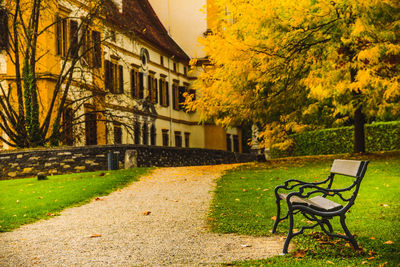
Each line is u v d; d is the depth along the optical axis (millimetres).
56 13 21656
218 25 16625
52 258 5742
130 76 30625
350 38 12875
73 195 11547
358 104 16703
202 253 5746
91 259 5629
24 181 16297
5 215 9344
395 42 13102
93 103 23312
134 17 32000
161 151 22031
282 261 5121
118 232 7285
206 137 41438
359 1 12125
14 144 20656
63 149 18672
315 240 6066
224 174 15406
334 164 6562
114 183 13594
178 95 39500
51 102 20578
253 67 14078
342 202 8969
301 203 5559
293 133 29062
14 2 20516
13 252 6152
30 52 20859
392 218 7199
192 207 9445
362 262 4945
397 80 13266
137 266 5262
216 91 16812
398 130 20562
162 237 6797
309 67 14766
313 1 14109
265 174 14406
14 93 22234
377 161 15562
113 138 27203
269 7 13273
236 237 6594
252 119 18453
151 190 12320
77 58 20781
